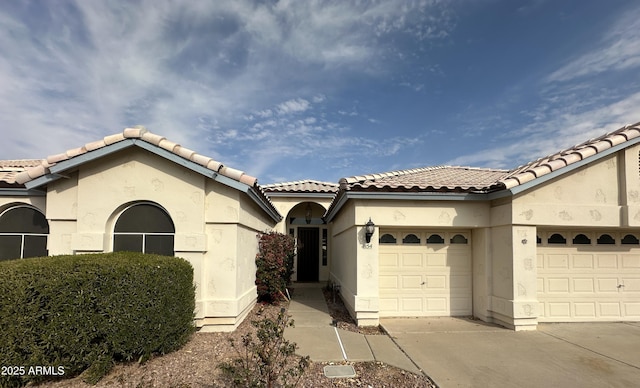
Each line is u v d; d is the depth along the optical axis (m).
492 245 9.32
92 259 5.83
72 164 7.70
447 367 6.09
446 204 9.33
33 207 9.12
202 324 7.93
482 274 9.48
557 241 9.50
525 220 8.53
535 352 6.89
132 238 8.18
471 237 10.07
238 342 7.23
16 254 9.04
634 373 5.89
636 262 9.64
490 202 9.39
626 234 9.70
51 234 8.16
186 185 8.12
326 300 13.02
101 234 7.91
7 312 5.14
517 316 8.39
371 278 9.02
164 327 6.25
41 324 5.25
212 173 7.90
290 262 13.98
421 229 9.96
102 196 8.05
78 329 5.41
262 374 4.53
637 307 9.51
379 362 6.29
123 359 6.02
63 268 5.45
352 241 9.86
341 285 12.57
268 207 12.05
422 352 6.85
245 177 7.96
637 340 7.73
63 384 5.33
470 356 6.64
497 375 5.77
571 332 8.32
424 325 8.90
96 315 5.54
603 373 5.88
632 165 8.81
